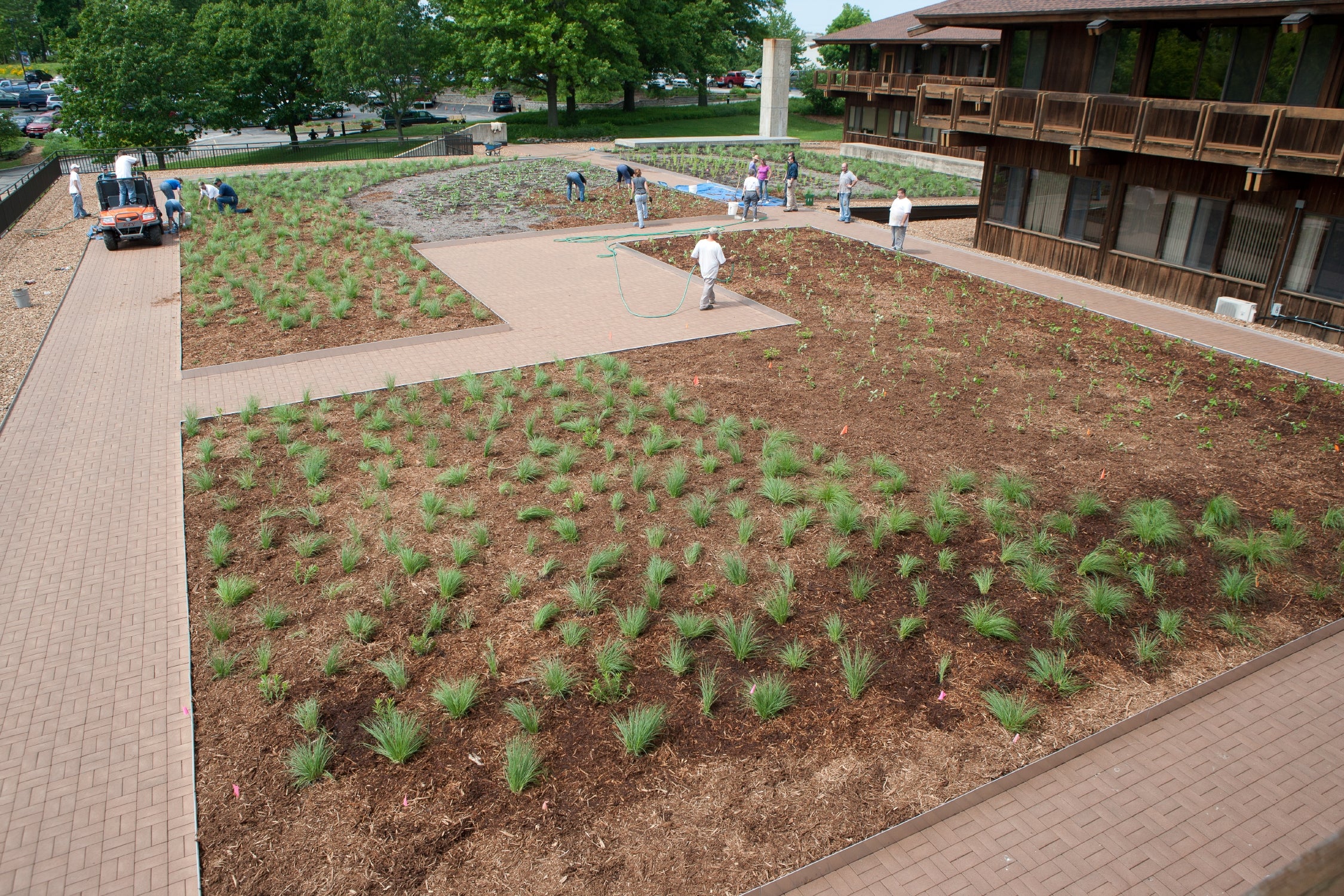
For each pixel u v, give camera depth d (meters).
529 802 5.32
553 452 10.07
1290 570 7.80
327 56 45.50
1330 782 5.51
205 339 14.35
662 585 7.51
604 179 32.03
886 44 41.06
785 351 13.59
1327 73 13.38
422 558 7.74
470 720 6.00
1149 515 8.36
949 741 5.82
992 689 6.30
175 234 22.52
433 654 6.70
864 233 23.09
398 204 27.02
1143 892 4.73
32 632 6.97
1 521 8.66
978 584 7.38
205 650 6.76
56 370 12.93
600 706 6.13
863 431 10.66
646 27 50.28
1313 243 14.23
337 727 5.96
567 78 48.22
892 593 7.43
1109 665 6.59
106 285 17.83
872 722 5.98
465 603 7.33
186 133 41.00
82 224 25.12
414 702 6.19
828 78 43.66
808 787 5.44
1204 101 15.34
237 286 17.31
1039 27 18.61
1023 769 5.55
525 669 6.52
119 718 6.06
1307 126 12.94
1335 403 11.59
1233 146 14.09
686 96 77.62
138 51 37.56
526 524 8.59
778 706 5.98
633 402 11.48
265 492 9.26
